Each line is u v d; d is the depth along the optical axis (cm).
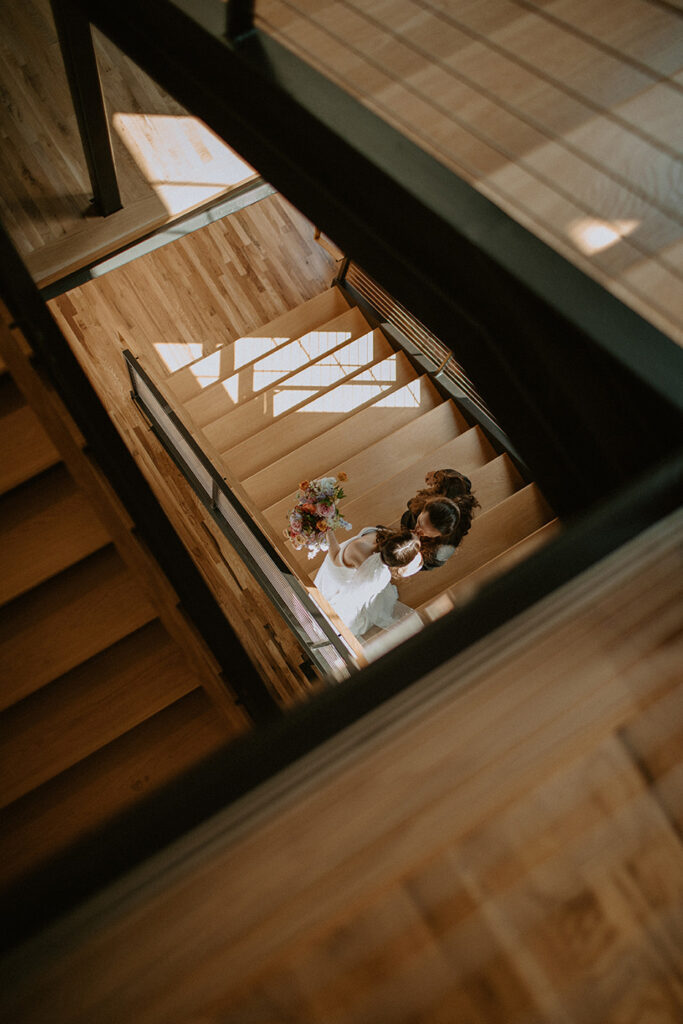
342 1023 75
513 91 180
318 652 346
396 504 398
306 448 427
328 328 485
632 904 82
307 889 79
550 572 95
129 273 502
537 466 174
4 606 208
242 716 222
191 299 506
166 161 429
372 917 78
